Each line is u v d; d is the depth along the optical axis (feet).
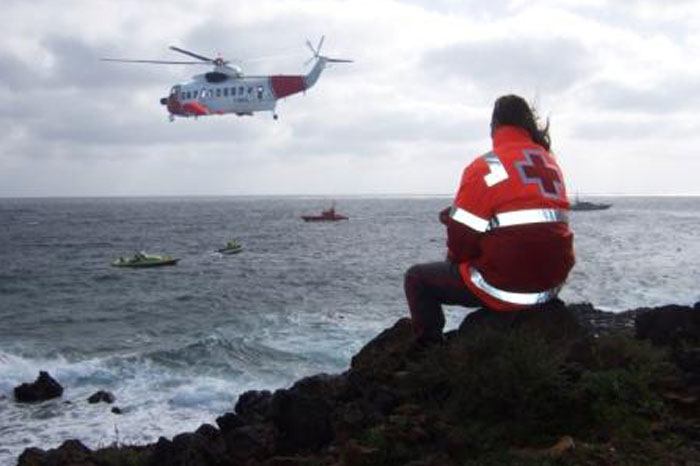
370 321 90.43
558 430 16.17
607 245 228.43
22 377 63.36
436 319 19.39
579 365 17.57
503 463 14.92
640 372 17.19
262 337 78.33
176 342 83.56
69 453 24.62
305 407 18.83
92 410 51.67
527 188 17.21
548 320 18.35
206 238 310.45
